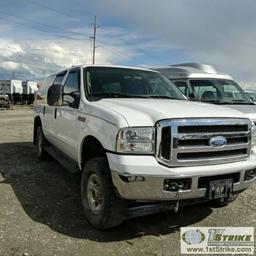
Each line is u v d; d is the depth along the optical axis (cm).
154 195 389
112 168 397
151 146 395
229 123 428
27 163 783
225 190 424
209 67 1031
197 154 408
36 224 457
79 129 503
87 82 537
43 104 766
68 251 391
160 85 595
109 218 420
